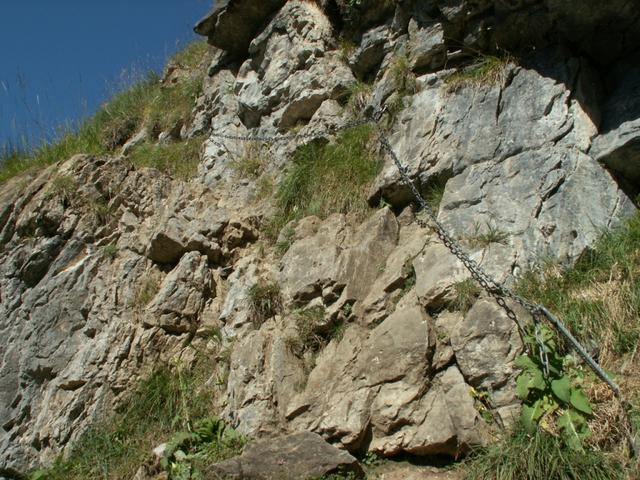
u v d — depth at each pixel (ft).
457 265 16.25
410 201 19.06
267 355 17.24
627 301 14.75
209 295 20.53
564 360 14.01
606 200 16.56
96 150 29.25
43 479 17.74
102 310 20.57
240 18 25.77
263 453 14.55
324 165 21.15
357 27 23.00
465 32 19.56
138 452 17.48
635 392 13.37
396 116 20.42
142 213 22.57
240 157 24.18
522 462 12.85
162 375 19.21
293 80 23.56
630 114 17.28
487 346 14.66
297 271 18.63
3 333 20.99
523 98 18.42
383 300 16.92
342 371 16.02
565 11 17.94
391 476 14.43
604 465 12.42
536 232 16.43
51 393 19.57
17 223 22.35
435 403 14.70
